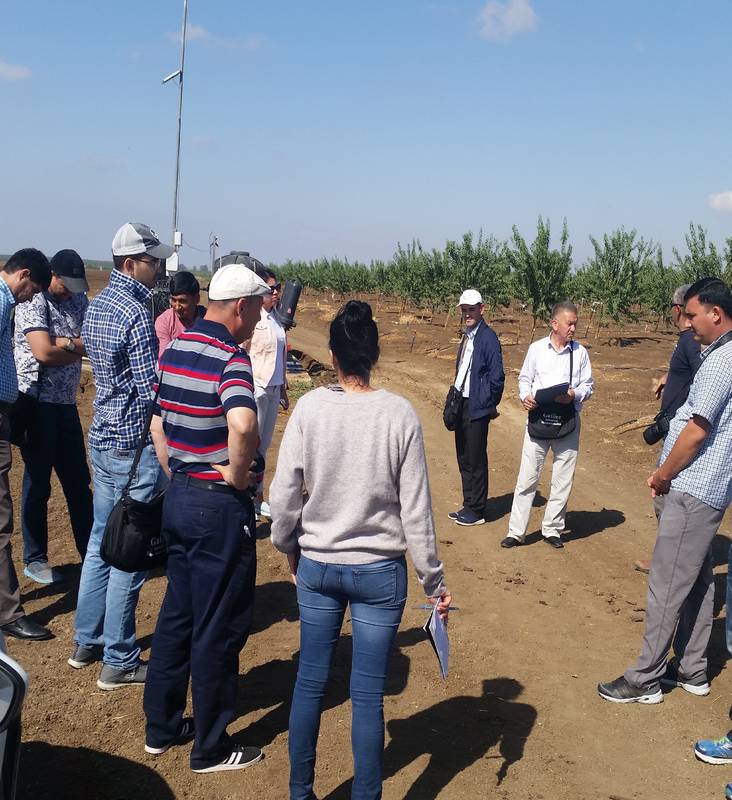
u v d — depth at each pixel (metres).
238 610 3.21
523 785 3.30
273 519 2.83
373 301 42.56
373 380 16.16
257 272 5.71
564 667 4.43
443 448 10.44
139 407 3.79
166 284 5.30
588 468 9.49
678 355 5.33
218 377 3.04
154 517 3.46
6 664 2.21
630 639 4.84
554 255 22.27
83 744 3.46
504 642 4.74
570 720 3.86
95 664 4.20
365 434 2.67
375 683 2.80
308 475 2.74
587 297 23.94
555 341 6.35
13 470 7.84
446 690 4.11
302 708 2.86
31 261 4.30
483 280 26.39
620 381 15.81
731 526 7.07
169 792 3.16
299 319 33.03
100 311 3.79
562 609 5.29
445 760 3.46
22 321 4.72
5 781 2.24
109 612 3.87
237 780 3.26
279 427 11.02
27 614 4.75
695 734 3.78
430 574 2.74
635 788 3.33
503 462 9.73
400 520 2.79
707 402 3.55
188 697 3.88
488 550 6.47
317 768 3.35
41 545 5.23
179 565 3.22
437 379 16.56
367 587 2.74
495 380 6.80
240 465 2.95
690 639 4.14
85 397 11.97
